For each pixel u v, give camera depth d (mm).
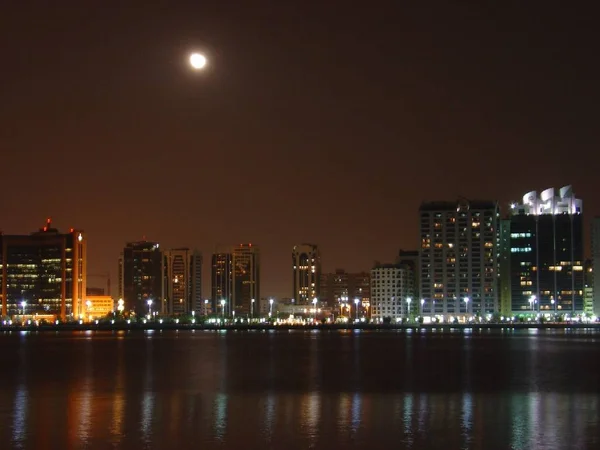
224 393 102438
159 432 72875
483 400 95688
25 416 82312
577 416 82438
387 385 112438
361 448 66250
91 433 72500
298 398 97062
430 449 65938
